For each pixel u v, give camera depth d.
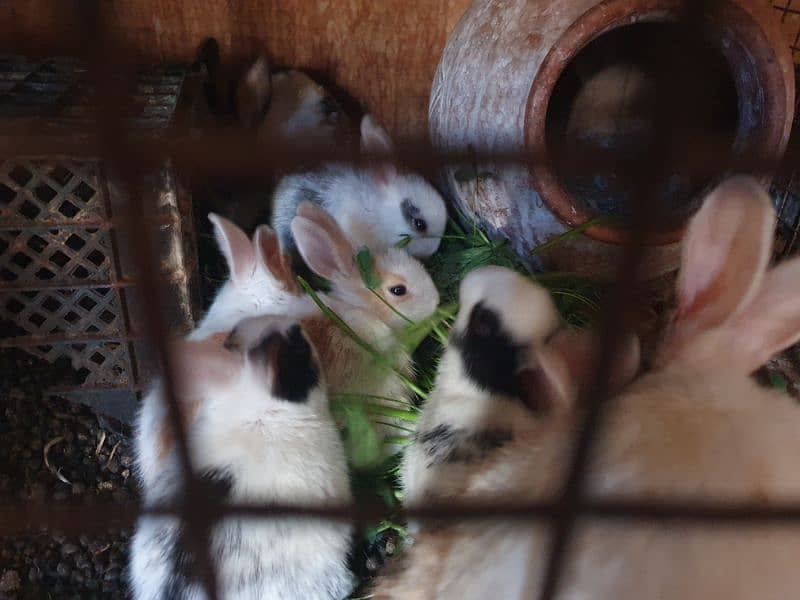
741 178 0.23
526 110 0.45
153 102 0.46
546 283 0.45
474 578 0.23
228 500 0.29
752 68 0.43
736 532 0.19
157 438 0.34
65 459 0.42
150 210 0.39
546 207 0.46
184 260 0.41
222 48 0.58
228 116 0.57
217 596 0.24
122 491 0.41
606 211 0.46
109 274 0.40
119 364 0.43
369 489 0.40
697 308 0.25
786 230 0.51
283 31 0.58
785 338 0.24
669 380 0.23
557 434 0.25
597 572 0.19
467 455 0.31
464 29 0.51
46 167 0.37
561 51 0.44
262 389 0.35
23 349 0.43
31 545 0.37
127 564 0.38
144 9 0.55
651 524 0.20
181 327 0.42
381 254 0.46
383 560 0.38
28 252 0.39
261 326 0.36
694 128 0.18
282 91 0.58
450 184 0.54
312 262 0.45
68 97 0.43
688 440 0.21
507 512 0.20
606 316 0.19
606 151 0.18
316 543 0.34
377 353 0.42
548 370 0.27
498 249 0.49
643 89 0.51
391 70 0.60
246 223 0.56
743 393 0.23
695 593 0.18
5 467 0.41
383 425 0.41
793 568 0.19
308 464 0.35
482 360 0.32
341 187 0.53
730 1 0.42
